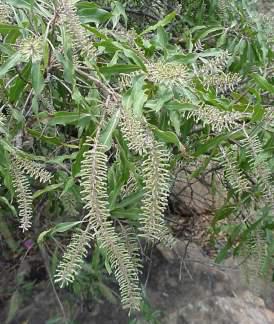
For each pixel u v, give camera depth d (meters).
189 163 0.68
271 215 0.67
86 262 0.87
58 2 0.51
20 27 0.54
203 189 1.13
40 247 0.84
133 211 0.58
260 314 0.94
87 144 0.46
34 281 0.94
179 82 0.49
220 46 0.86
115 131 0.51
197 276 0.99
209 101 0.52
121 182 0.54
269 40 0.92
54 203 0.79
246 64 0.84
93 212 0.44
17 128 0.57
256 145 0.53
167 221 1.06
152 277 0.98
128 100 0.48
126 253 0.48
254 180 0.64
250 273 0.69
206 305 0.94
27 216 0.52
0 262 0.96
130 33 0.65
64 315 0.83
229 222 0.84
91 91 0.55
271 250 0.68
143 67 0.51
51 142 0.58
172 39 0.95
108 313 0.90
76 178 0.60
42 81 0.50
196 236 1.09
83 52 0.52
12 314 0.89
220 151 0.58
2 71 0.50
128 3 1.01
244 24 0.89
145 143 0.45
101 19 0.64
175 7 1.04
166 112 0.56
